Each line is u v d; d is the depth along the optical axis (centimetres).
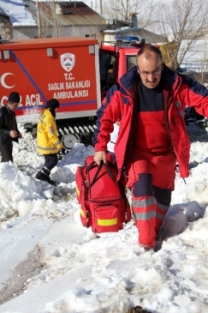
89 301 271
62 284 336
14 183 700
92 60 1071
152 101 348
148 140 361
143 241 367
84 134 1101
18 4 2852
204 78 1862
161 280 286
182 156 363
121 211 394
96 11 3167
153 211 363
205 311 256
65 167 856
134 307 262
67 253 441
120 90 351
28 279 402
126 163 371
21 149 1107
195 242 365
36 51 1039
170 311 258
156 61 327
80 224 525
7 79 1037
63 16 2833
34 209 662
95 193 389
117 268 327
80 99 1083
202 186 550
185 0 2144
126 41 1162
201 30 2003
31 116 1065
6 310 327
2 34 2647
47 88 1061
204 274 296
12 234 524
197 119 1208
